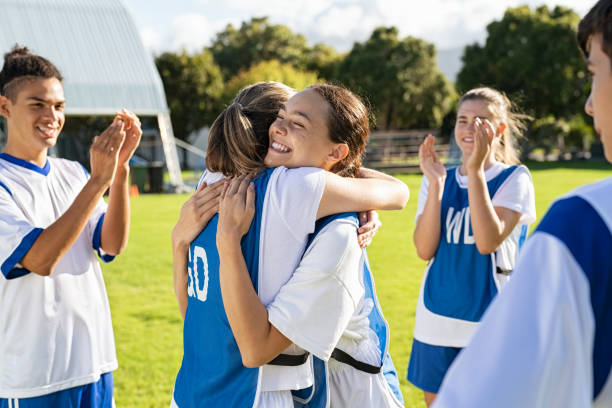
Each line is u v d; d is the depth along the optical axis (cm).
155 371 379
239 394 132
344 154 145
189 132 3644
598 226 73
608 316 73
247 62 5150
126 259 770
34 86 204
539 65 3139
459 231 253
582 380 71
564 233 74
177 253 151
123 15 1886
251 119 150
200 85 3509
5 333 196
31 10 1741
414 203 1466
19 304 196
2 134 2016
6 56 210
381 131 3572
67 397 205
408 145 3109
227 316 128
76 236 189
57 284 204
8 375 196
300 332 126
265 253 131
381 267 709
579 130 3722
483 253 238
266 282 132
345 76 3578
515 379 70
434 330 252
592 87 82
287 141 141
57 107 214
